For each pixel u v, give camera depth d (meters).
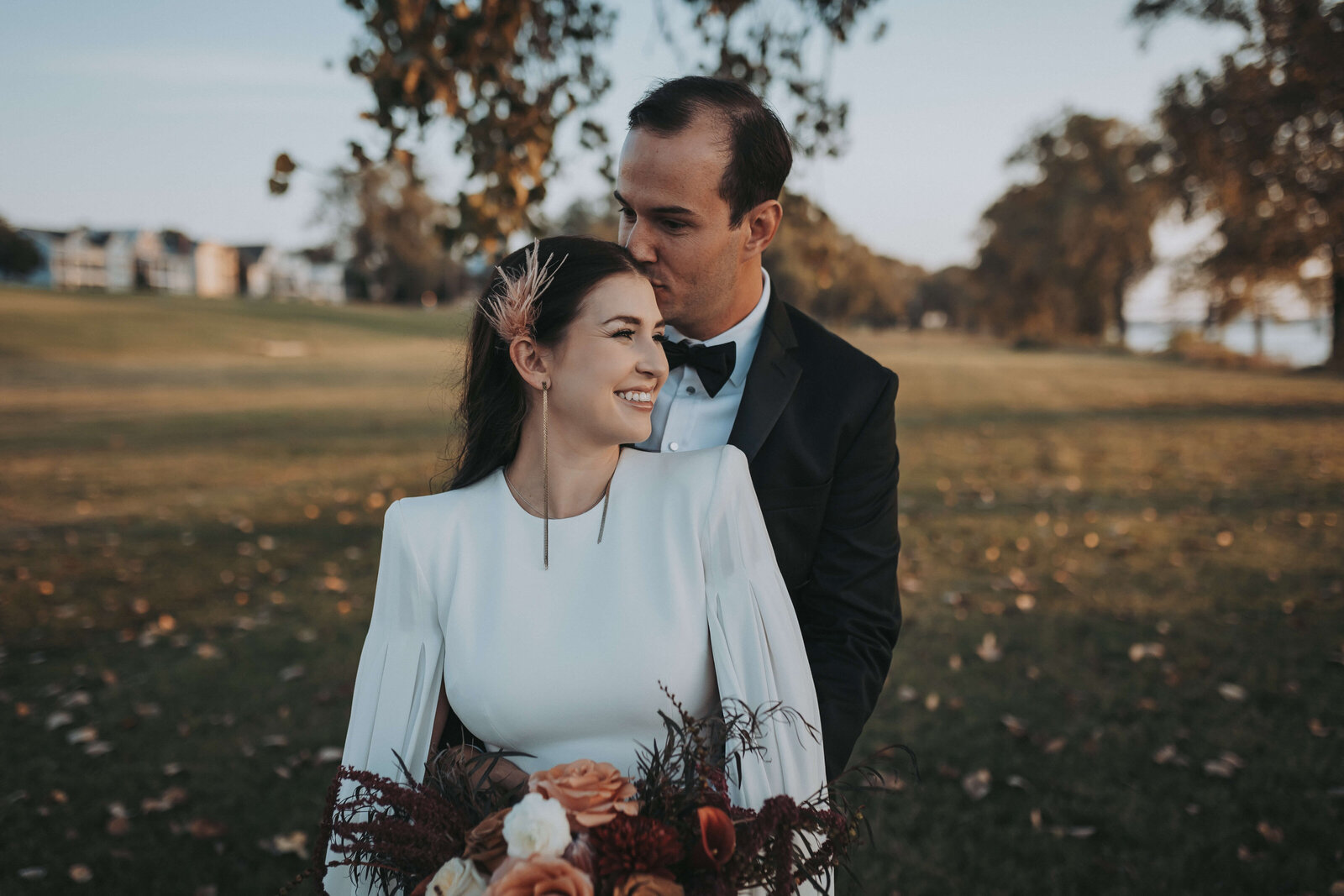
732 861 1.13
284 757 4.11
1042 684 4.61
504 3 3.97
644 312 1.38
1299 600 5.71
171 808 3.69
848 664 1.62
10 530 8.23
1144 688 4.53
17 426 15.51
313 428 15.18
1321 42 17.62
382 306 83.62
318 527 8.27
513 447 1.49
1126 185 42.53
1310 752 3.85
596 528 1.43
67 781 3.92
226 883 3.22
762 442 1.66
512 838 1.05
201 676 4.99
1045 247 45.81
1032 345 49.81
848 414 1.70
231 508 9.08
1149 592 5.99
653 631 1.37
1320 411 16.61
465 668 1.39
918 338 76.00
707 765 1.22
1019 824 3.41
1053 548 7.15
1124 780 3.68
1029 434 13.89
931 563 6.81
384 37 3.86
